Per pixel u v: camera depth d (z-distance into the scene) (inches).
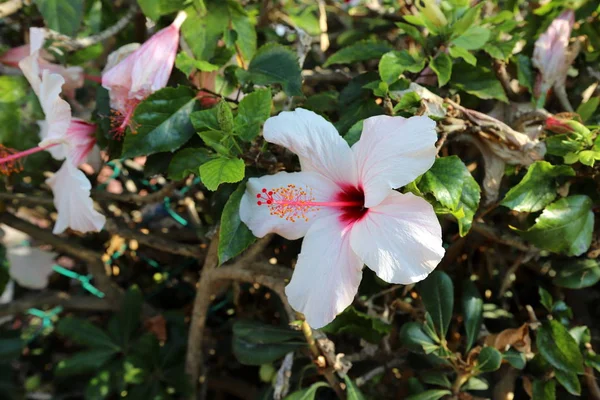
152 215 28.4
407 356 22.6
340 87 24.8
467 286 21.6
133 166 28.2
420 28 23.6
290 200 17.9
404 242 16.6
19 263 27.2
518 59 21.1
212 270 22.5
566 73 21.9
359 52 21.2
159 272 29.5
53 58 23.2
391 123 17.0
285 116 17.8
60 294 27.7
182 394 24.3
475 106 21.9
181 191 26.3
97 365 24.1
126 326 25.0
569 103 22.8
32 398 28.0
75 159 20.6
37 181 24.9
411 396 20.6
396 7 24.4
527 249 21.6
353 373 23.4
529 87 21.0
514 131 19.2
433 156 16.4
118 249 28.3
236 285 24.6
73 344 30.2
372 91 20.4
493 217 23.1
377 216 17.0
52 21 20.4
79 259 29.0
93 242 28.6
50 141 19.8
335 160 17.7
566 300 24.7
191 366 24.6
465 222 17.7
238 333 21.1
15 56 22.9
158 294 29.3
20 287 29.5
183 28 20.2
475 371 20.1
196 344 24.2
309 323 17.2
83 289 30.7
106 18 23.3
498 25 21.1
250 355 21.1
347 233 17.6
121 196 23.7
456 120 18.7
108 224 24.7
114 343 24.7
